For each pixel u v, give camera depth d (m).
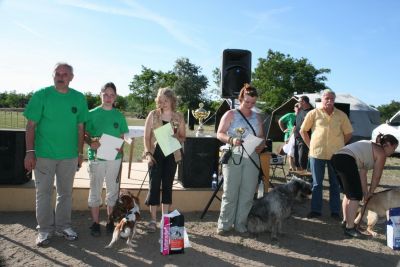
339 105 8.54
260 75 55.09
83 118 4.44
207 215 5.86
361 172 5.10
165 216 4.27
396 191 5.00
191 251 4.42
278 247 4.68
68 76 4.16
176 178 6.87
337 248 4.73
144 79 71.38
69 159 4.32
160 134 4.63
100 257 4.12
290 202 4.93
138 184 6.23
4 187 5.58
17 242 4.43
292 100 14.08
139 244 4.56
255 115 4.94
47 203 4.33
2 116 28.78
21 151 5.70
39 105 4.10
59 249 4.29
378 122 19.56
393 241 4.71
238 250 4.52
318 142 5.83
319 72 55.00
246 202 5.00
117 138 4.56
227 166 4.94
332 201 6.01
